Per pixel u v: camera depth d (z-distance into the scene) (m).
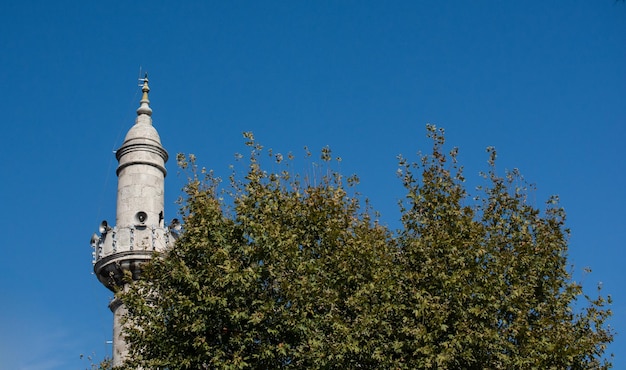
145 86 47.81
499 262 34.31
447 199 35.91
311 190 36.47
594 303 35.62
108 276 42.62
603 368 35.03
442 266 33.25
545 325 33.53
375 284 32.78
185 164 36.06
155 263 35.00
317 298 32.53
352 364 31.52
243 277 32.03
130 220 43.47
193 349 32.25
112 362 40.34
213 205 34.53
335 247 34.81
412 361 31.27
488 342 31.62
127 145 44.97
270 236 33.22
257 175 36.19
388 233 36.38
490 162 38.59
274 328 31.59
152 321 33.12
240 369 30.73
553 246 36.34
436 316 31.64
